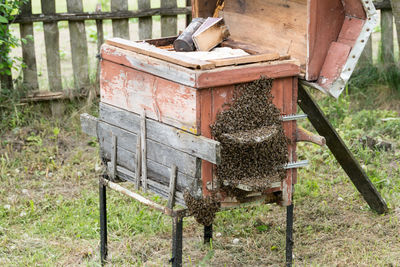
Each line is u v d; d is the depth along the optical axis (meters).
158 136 3.57
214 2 4.54
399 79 7.35
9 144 6.42
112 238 4.67
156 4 11.33
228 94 3.36
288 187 3.73
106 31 10.06
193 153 3.31
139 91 3.67
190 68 3.28
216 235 4.73
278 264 4.23
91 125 4.14
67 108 7.02
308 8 3.50
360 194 5.30
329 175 5.75
